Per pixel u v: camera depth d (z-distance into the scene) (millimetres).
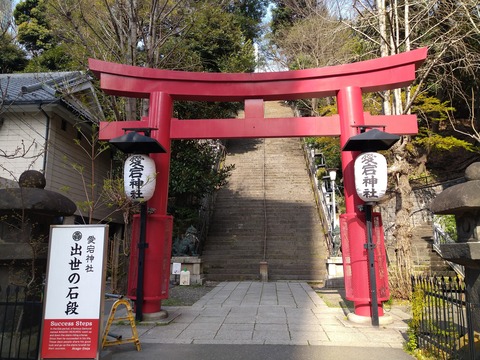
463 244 4094
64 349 4133
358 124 6758
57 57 16625
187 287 10914
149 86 7211
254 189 17656
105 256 4398
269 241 14000
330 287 10898
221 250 13742
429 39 10727
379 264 6512
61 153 11609
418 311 4828
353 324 6211
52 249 4391
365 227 6465
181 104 13594
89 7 9727
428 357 4402
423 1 9039
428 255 11867
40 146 10719
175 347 5047
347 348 4961
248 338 5441
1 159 10688
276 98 7445
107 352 4391
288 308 7645
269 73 7203
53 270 4332
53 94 11109
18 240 4461
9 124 10961
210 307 7828
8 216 4473
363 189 6055
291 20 26516
